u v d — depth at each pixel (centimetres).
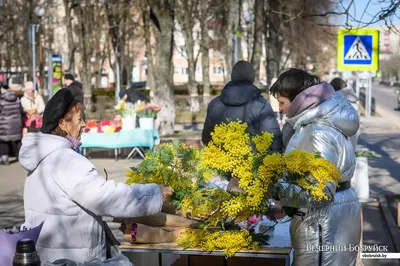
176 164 489
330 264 433
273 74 3994
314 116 428
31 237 390
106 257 430
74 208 403
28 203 414
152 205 411
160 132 2450
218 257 525
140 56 8062
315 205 418
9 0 5044
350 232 437
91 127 1847
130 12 4522
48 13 4953
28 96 1852
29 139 412
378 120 4012
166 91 2458
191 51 4638
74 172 400
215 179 491
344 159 428
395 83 11638
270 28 3950
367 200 1267
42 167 407
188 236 463
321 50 6022
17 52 5872
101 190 398
